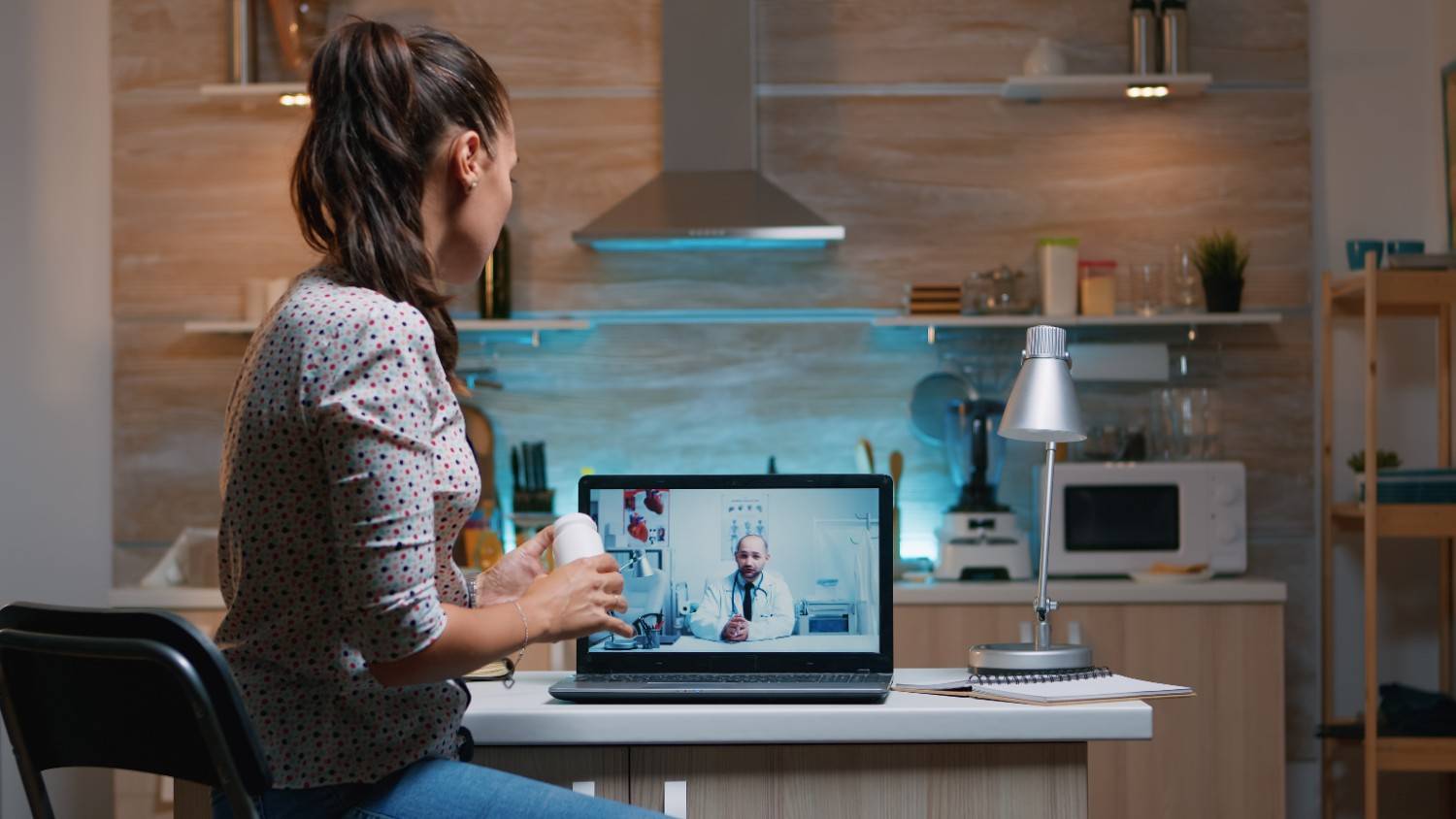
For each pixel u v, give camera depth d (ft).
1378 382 12.21
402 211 4.25
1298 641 12.21
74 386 12.62
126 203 12.64
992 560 11.41
